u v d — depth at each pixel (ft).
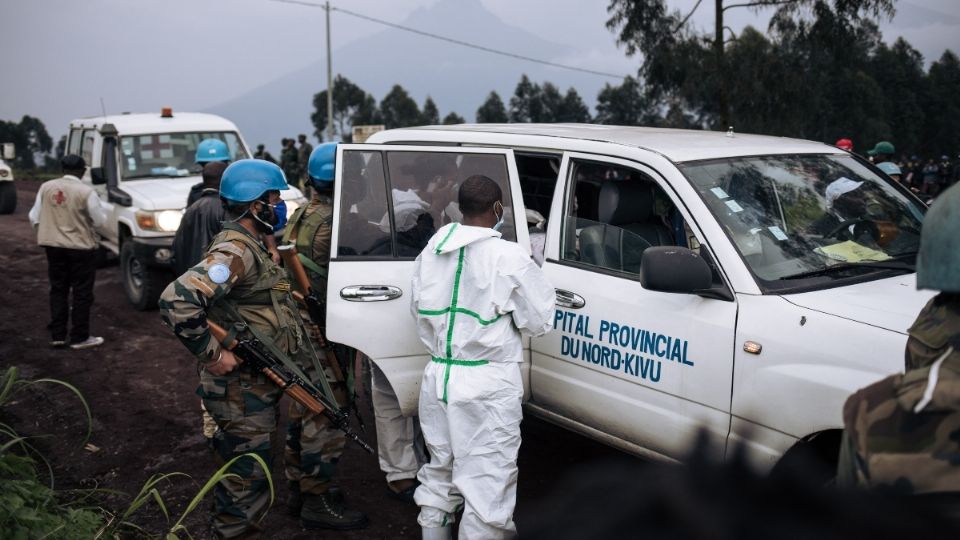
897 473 3.96
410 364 12.97
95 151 30.22
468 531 10.48
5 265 35.68
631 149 12.59
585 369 12.39
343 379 13.57
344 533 13.10
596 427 12.44
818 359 9.68
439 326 10.87
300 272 13.11
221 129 31.17
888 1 45.93
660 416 11.35
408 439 13.78
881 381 4.38
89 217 23.06
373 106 175.11
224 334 10.83
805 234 11.77
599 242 12.74
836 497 2.69
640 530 2.45
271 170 11.54
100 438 17.12
